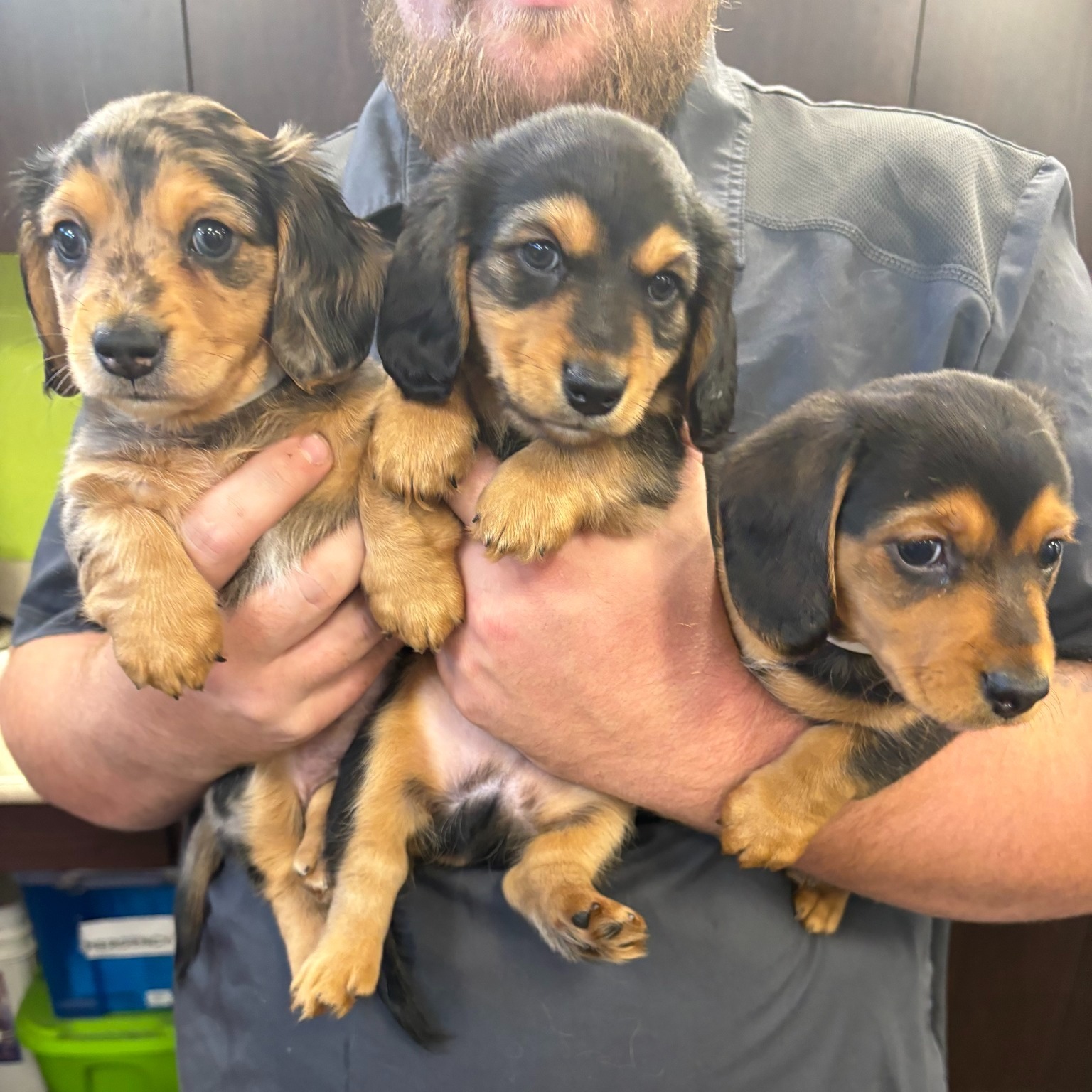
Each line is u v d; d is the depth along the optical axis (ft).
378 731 1.35
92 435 1.28
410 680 1.37
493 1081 1.20
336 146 1.72
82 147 1.18
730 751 1.21
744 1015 1.23
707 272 1.24
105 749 1.35
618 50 1.40
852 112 1.59
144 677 1.12
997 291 1.46
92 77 2.01
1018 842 1.22
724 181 1.49
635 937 1.16
